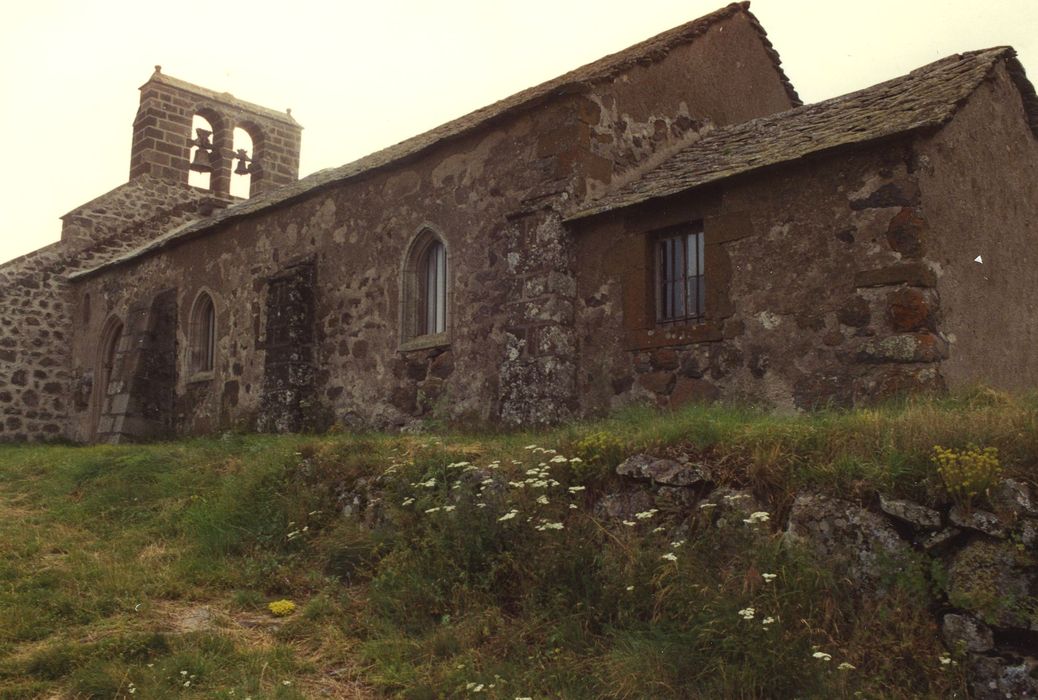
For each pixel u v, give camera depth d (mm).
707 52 13422
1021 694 4098
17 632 5523
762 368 8750
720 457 5883
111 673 4852
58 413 21703
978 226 8836
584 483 6457
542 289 10461
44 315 21766
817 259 8477
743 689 4398
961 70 9195
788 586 4828
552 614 5559
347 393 13492
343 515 8008
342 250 14055
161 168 23812
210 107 24359
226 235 16875
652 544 5660
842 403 8039
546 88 13086
